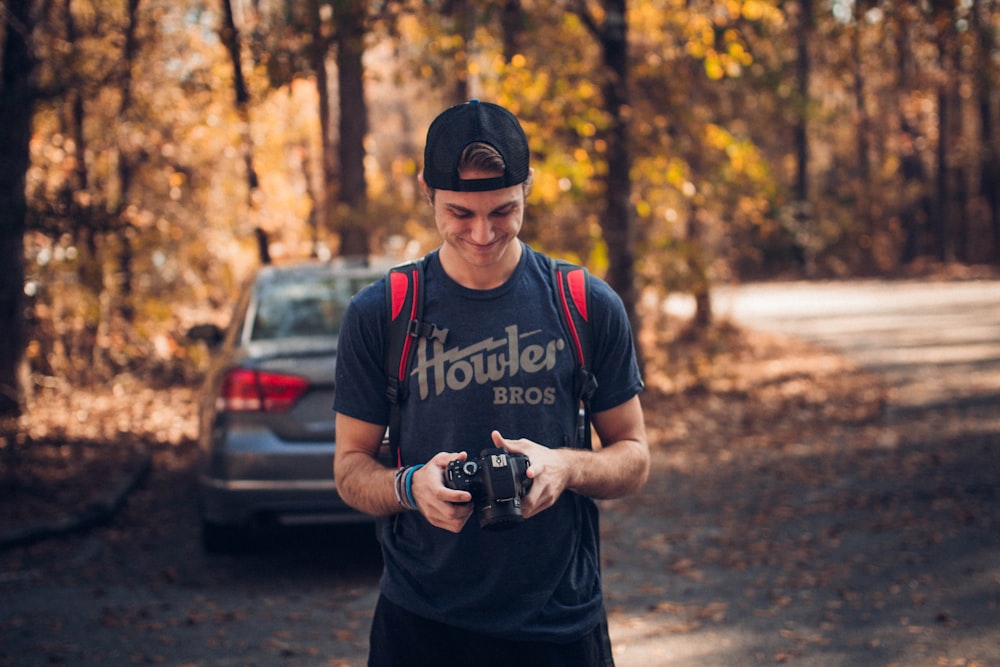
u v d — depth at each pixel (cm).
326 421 553
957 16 1050
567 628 216
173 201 1355
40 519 661
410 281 214
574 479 205
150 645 460
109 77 1029
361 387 218
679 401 1230
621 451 219
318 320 609
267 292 641
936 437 964
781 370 1524
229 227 1436
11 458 784
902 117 4366
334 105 1669
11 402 980
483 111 200
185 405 1152
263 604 520
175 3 1234
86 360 1209
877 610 500
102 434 955
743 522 688
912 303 2798
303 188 1661
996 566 563
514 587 214
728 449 951
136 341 1291
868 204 4381
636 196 1262
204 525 595
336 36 895
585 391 217
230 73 1123
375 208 1182
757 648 454
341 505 551
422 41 1054
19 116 898
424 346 212
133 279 1234
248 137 1209
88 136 1167
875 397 1232
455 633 217
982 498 723
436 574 216
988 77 1122
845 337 1988
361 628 484
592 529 227
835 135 4341
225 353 607
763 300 3173
